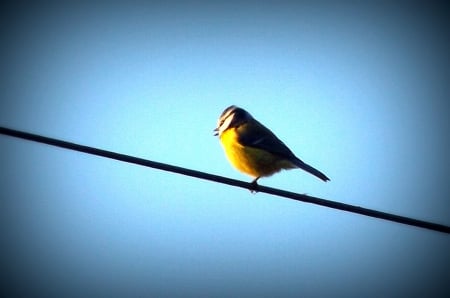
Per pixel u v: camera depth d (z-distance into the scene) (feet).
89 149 27.78
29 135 26.94
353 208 29.32
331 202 29.32
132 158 28.55
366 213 29.17
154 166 29.35
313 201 29.45
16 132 26.71
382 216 28.78
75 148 27.45
